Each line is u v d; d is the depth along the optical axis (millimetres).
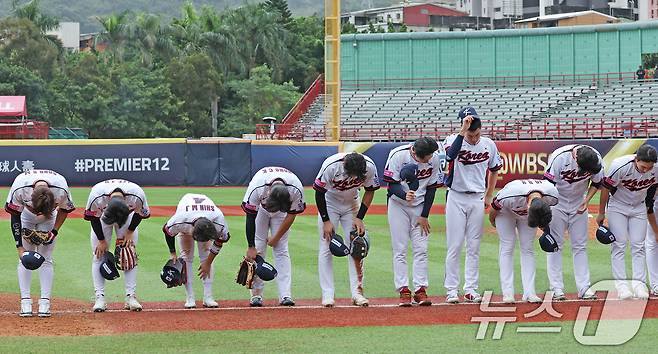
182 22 129875
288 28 135125
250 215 17781
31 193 16797
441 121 81375
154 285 21922
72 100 103375
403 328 15602
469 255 18781
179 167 60719
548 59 86562
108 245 17953
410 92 86125
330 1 64000
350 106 85625
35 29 116000
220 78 116062
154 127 106375
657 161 18359
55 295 20578
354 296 18359
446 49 88125
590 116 77000
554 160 18422
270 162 60531
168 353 13766
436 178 18266
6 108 82812
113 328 15773
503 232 18500
